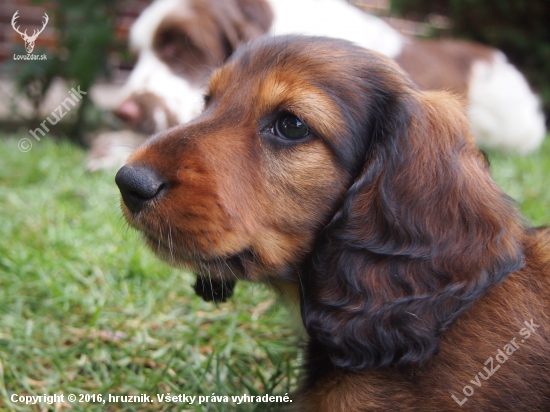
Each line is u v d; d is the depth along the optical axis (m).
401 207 0.30
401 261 0.30
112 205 0.58
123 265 0.48
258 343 0.39
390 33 0.82
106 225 0.55
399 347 0.29
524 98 0.99
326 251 0.31
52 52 1.02
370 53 0.34
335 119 0.31
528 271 0.31
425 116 0.32
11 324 0.41
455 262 0.30
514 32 1.19
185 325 0.42
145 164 0.30
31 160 0.78
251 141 0.32
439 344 0.29
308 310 0.31
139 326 0.41
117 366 0.38
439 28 1.28
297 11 0.73
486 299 0.30
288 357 0.38
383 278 0.30
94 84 1.00
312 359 0.33
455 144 0.31
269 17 0.71
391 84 0.32
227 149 0.31
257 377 0.37
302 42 0.33
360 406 0.30
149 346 0.40
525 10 1.17
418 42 0.90
